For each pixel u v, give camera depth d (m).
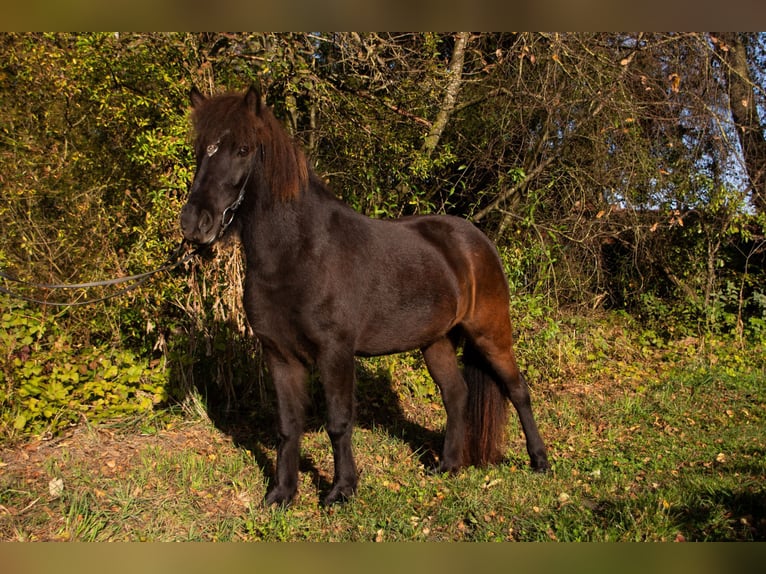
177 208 4.96
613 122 7.32
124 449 4.18
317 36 6.17
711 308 8.50
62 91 5.70
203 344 5.23
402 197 6.78
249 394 5.46
